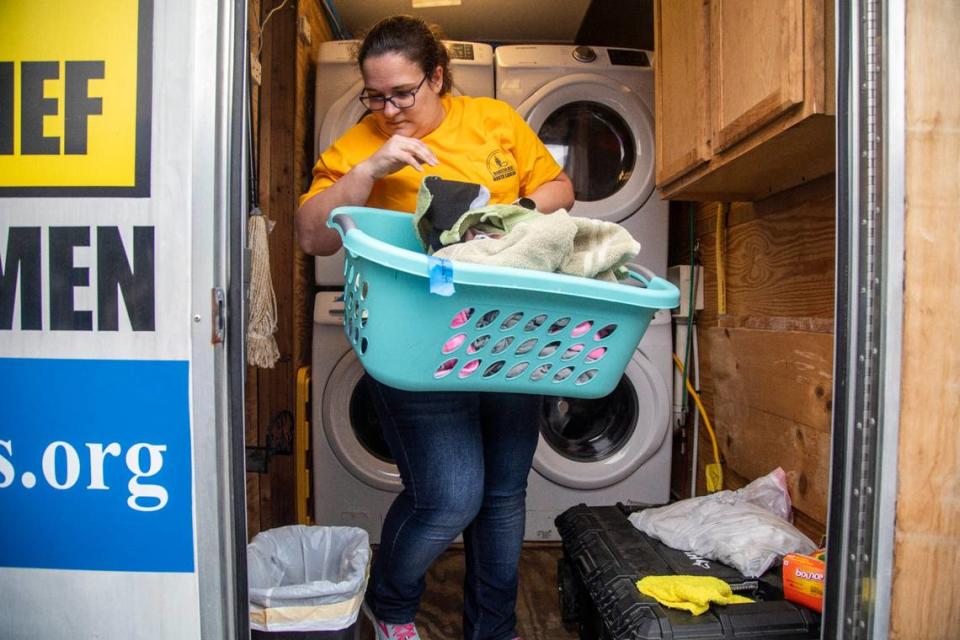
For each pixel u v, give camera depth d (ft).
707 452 7.55
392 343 3.25
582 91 7.67
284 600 3.95
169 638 3.22
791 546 4.73
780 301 6.04
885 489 3.24
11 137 3.17
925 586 3.28
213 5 3.13
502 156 4.80
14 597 3.25
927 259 3.21
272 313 5.31
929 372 3.22
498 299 3.16
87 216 3.15
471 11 9.61
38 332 3.18
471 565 4.64
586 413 8.01
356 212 3.93
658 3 6.40
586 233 3.64
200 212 3.13
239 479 3.27
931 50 3.18
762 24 4.29
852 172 3.28
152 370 3.15
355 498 7.43
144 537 3.20
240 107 3.22
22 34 3.17
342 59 7.70
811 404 5.41
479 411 4.26
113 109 3.15
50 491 3.21
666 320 7.71
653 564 4.76
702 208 7.79
